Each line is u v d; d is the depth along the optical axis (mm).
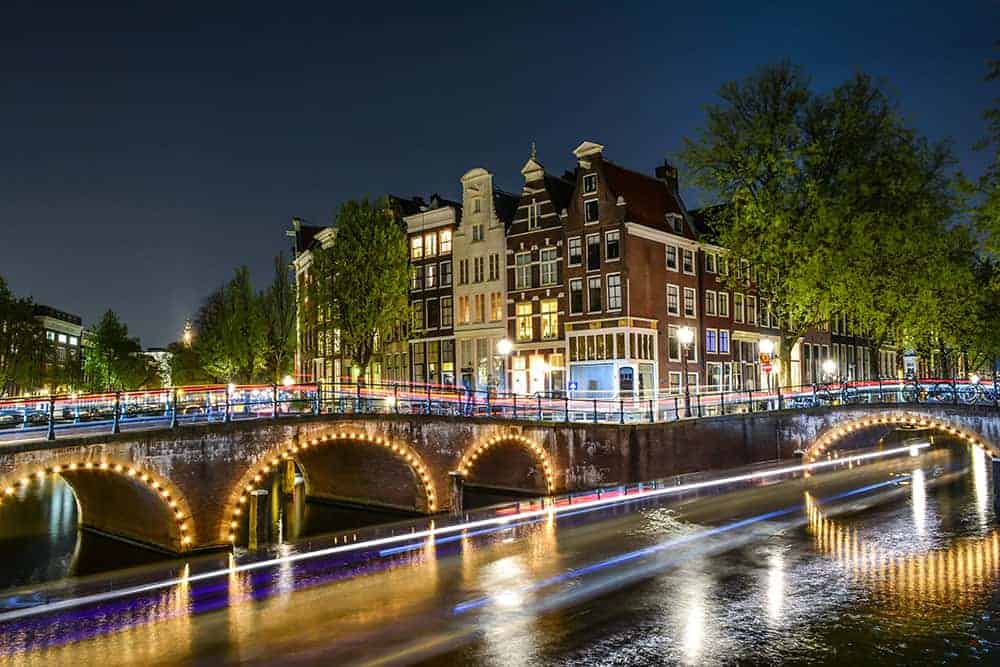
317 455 35969
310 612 17766
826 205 33719
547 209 47188
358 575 20938
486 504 34250
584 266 44938
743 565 20578
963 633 15273
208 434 24703
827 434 40188
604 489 33031
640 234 44438
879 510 27922
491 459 38219
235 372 54938
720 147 35344
